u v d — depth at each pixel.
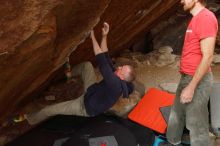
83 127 3.51
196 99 2.87
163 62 5.33
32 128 3.52
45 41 1.83
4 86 2.11
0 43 1.59
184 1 2.68
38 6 1.57
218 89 3.65
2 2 1.43
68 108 3.43
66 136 3.42
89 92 3.36
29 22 1.60
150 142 3.44
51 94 4.17
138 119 3.71
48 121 3.60
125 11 3.23
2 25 1.52
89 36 3.21
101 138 3.36
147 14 4.05
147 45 5.97
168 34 5.83
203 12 2.61
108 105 3.28
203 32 2.58
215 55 5.45
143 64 5.33
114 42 4.35
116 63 5.27
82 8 1.92
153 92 4.23
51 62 2.31
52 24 1.76
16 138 3.36
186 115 3.02
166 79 4.91
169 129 3.34
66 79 4.42
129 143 3.33
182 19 5.95
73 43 2.32
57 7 1.67
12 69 1.92
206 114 3.00
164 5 4.31
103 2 2.04
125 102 3.88
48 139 3.37
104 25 3.08
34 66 2.12
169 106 3.89
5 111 2.94
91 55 4.10
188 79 2.86
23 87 2.51
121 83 3.15
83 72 3.76
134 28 4.34
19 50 1.74
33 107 3.78
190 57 2.80
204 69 2.64
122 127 3.52
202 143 3.06
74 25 2.06
